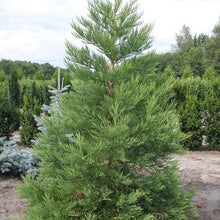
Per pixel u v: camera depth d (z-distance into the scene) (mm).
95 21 2664
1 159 5477
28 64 43344
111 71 2553
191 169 6496
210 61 40500
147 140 2506
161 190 2662
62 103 2766
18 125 9602
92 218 2361
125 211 2408
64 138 2713
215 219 3990
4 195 4746
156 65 2725
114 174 2414
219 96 8562
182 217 2648
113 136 2260
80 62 2625
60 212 2381
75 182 2389
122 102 2365
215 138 8648
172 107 2807
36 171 5344
